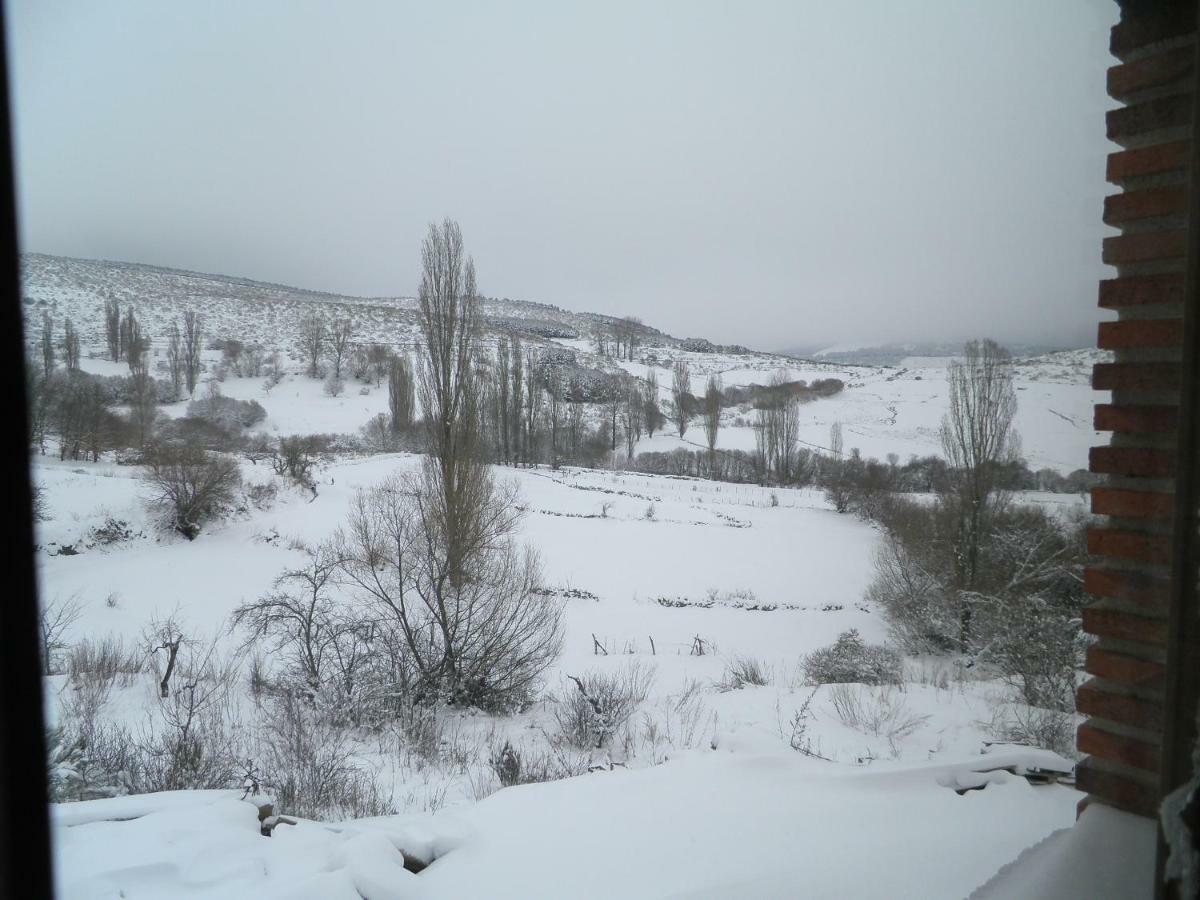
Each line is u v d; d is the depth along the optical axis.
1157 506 2.66
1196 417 2.33
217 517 22.78
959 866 3.44
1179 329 2.60
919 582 17.39
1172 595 2.36
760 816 4.20
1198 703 2.30
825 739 6.96
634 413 50.56
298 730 9.11
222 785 7.00
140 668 12.55
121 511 21.83
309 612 12.62
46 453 29.66
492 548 13.16
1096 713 2.80
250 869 3.72
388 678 11.84
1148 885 2.49
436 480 12.89
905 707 8.27
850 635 14.10
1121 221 2.76
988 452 15.40
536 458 41.69
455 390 13.44
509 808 4.52
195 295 87.25
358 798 6.93
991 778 4.71
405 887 3.54
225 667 12.90
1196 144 2.36
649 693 12.16
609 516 28.09
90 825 4.25
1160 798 2.37
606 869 3.65
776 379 57.91
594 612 19.19
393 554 13.11
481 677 12.27
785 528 28.16
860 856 3.61
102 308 69.62
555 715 11.13
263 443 36.41
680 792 4.62
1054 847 2.92
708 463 44.25
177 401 47.25
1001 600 12.90
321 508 25.38
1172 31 2.63
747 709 9.62
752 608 20.12
